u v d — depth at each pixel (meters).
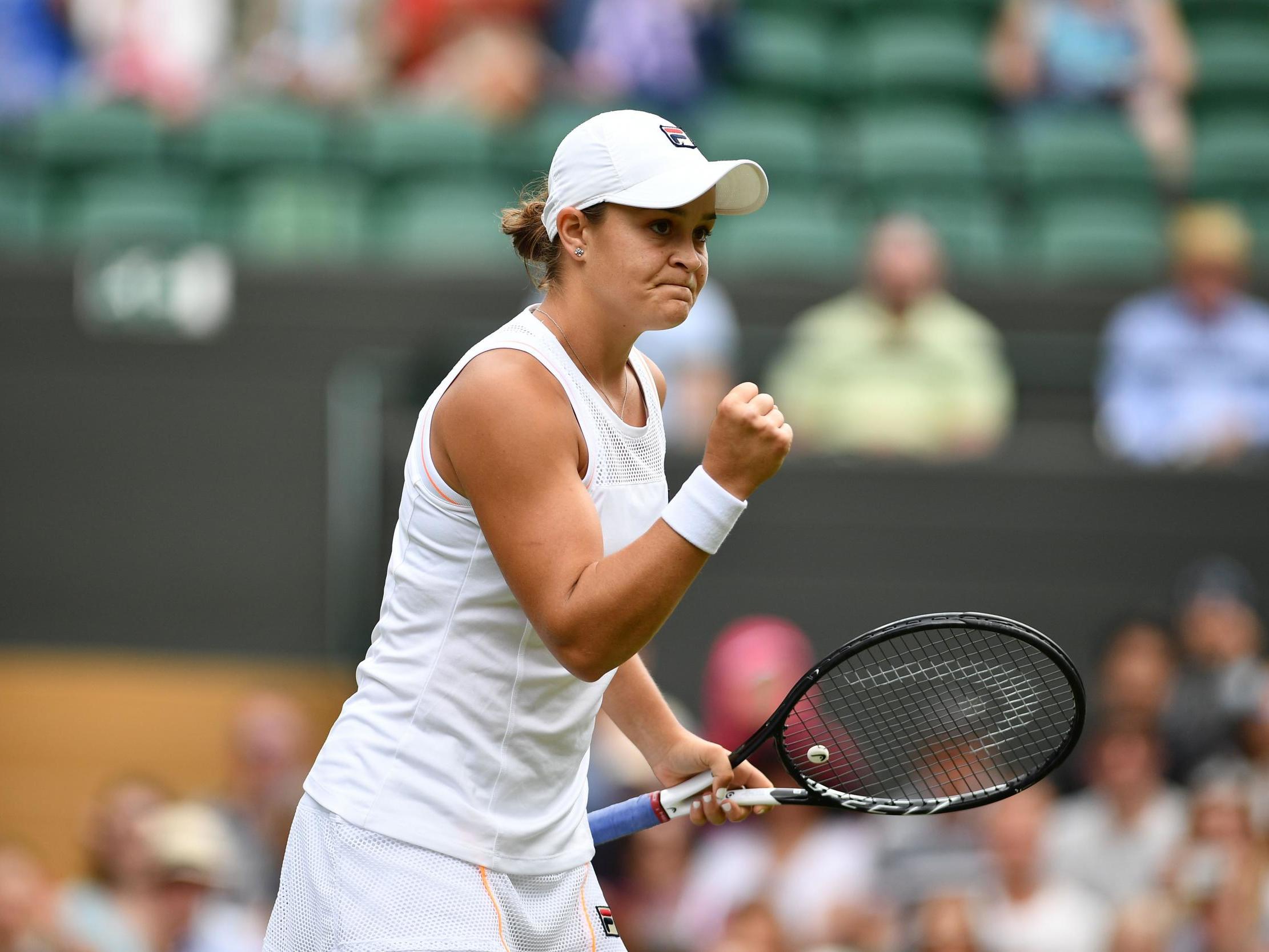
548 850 9.88
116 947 20.47
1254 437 26.11
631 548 8.83
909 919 20.45
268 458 24.61
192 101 31.88
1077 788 23.09
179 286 24.84
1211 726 22.42
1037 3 33.47
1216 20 34.72
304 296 25.02
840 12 34.00
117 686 24.19
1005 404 26.02
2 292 24.75
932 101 32.72
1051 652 10.12
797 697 10.32
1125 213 31.20
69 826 23.95
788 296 26.38
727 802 10.64
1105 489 24.44
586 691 9.84
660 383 10.34
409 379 24.97
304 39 32.88
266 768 22.42
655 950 20.47
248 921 21.08
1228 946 20.30
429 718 9.54
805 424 25.59
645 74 31.81
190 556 24.44
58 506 24.50
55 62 33.59
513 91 30.69
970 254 30.47
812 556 24.30
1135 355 26.20
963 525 24.38
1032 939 20.33
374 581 24.22
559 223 9.41
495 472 9.05
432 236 28.80
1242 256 28.02
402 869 9.44
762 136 30.94
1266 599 24.28
